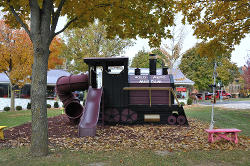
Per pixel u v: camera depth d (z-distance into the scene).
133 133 8.66
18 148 6.20
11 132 8.92
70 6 6.37
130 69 25.00
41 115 5.37
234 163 4.80
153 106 11.04
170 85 11.32
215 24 11.86
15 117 15.43
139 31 7.95
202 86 40.62
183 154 5.48
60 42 24.72
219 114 15.19
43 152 5.35
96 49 24.17
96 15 6.55
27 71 19.88
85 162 4.85
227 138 6.64
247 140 7.02
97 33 24.11
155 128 9.95
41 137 5.36
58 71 32.97
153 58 12.55
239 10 11.20
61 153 5.61
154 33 8.02
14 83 21.64
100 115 11.27
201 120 12.37
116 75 11.26
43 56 5.43
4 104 26.67
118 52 24.52
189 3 10.75
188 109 19.81
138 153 5.60
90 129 8.22
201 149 6.01
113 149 6.07
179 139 7.36
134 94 11.42
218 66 41.91
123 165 4.64
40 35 5.39
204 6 11.00
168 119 10.98
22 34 19.91
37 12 5.41
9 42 19.80
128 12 6.87
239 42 12.41
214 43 12.54
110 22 7.60
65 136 8.13
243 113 15.58
